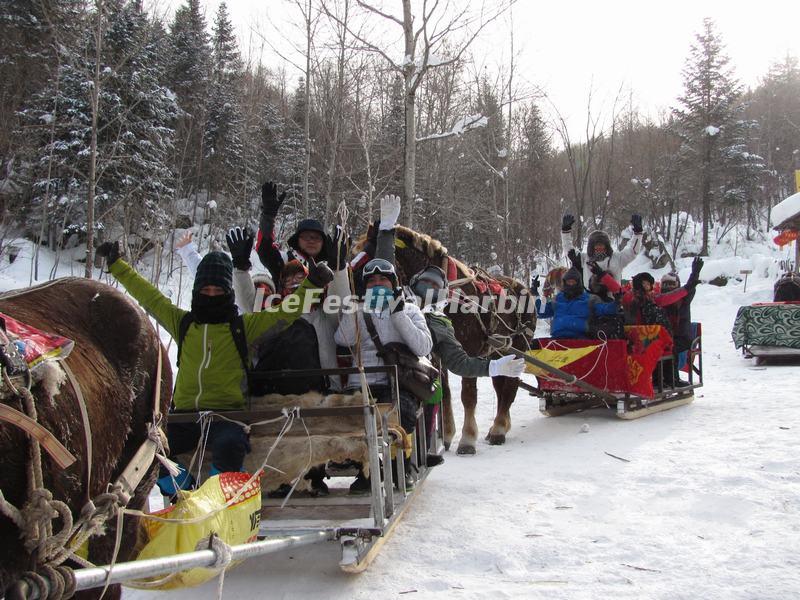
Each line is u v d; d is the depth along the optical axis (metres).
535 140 29.94
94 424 2.70
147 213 19.14
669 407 9.10
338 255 4.92
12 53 20.45
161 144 22.20
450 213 21.34
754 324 13.33
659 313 9.09
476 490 5.91
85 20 14.44
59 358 2.45
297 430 4.45
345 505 4.56
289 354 4.84
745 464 6.12
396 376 4.70
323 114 18.55
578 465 6.55
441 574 4.25
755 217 50.75
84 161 20.23
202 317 4.41
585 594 3.87
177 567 2.57
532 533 4.84
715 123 43.84
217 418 4.26
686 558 4.28
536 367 8.21
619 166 39.62
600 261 9.49
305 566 4.45
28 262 20.12
